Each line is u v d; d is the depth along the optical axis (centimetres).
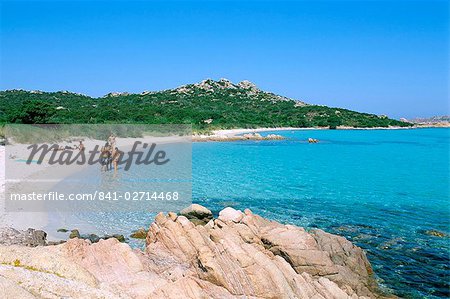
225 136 8656
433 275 1661
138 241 1944
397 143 9006
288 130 12756
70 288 884
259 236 1683
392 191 3431
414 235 2153
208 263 1225
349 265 1622
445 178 4216
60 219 2228
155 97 15162
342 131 13562
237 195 3091
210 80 19862
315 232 1777
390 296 1484
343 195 3200
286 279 1299
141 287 1066
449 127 18788
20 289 792
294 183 3700
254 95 18088
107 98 14062
